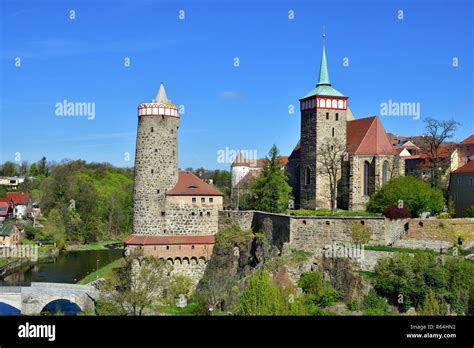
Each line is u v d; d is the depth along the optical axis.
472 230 94.31
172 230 117.38
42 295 96.81
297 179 136.75
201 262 115.69
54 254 167.62
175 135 119.44
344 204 124.12
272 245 105.69
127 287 96.31
